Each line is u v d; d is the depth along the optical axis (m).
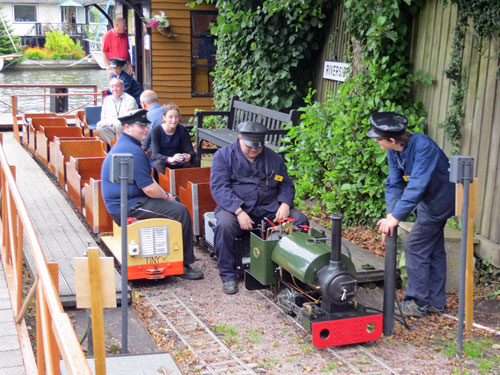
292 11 10.38
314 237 5.41
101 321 3.73
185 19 14.51
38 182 9.97
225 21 11.26
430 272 5.80
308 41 10.70
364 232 7.89
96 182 7.27
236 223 6.33
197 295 6.27
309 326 5.00
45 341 3.38
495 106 6.47
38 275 3.55
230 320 5.70
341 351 5.10
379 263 6.70
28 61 48.31
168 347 5.13
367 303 6.11
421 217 5.57
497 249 6.27
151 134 8.62
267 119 10.38
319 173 8.91
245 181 6.52
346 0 8.13
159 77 14.60
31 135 12.14
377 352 5.08
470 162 4.96
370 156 7.90
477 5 6.50
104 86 34.81
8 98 27.11
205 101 14.94
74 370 2.40
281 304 5.64
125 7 16.95
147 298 6.14
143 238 6.30
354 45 8.52
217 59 12.62
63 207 8.59
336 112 8.45
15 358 4.41
